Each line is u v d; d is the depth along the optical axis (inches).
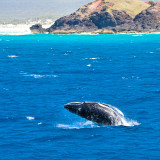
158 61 7765.8
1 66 7017.7
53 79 4970.5
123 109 2955.2
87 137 2192.4
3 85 4456.2
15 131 2340.1
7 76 5378.9
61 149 2001.7
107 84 4431.6
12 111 2920.8
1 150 1994.3
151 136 2192.4
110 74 5497.1
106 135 2213.3
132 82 4591.5
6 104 3221.0
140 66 6722.4
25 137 2213.3
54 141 2133.4
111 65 6993.1
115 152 1948.8
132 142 2094.0
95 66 6820.9
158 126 2401.6
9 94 3769.7
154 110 2893.7
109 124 2170.3
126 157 1878.7
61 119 2630.4
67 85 4382.4
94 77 5147.6
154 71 5831.7
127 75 5349.4
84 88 4131.4
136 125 2415.1
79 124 2477.9
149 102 3235.7
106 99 3435.0
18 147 2037.4
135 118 2623.0
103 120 2132.1
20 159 1863.9
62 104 3208.7
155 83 4473.4
